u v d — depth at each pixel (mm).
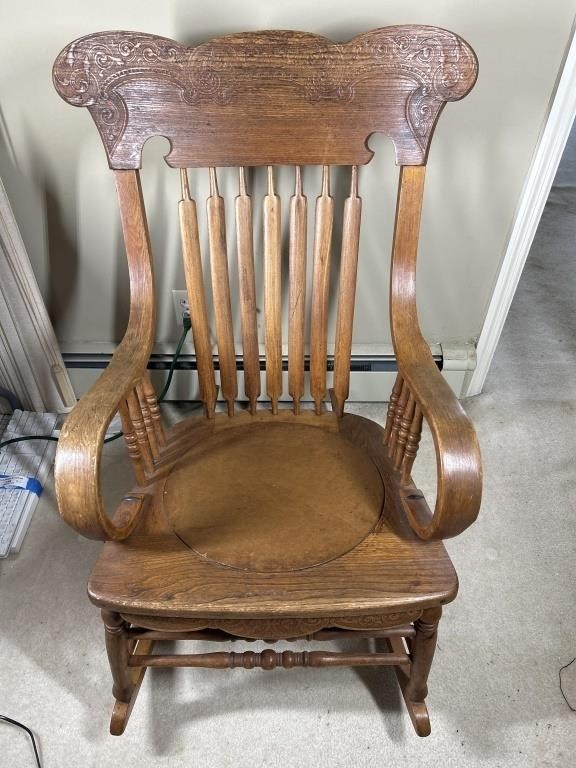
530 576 1199
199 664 861
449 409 723
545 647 1085
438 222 1258
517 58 1037
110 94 821
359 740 965
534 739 963
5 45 1009
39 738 966
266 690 1030
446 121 1112
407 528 817
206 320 980
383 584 738
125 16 992
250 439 988
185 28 1008
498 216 1247
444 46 809
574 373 1724
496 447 1481
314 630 765
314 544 792
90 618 1124
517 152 1153
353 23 1004
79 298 1372
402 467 884
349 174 1166
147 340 882
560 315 1967
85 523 700
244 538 803
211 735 972
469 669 1053
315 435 998
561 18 991
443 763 938
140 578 747
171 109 838
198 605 718
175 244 1267
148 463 914
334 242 1263
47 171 1164
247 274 957
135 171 869
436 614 777
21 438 1431
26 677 1041
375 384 1538
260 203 1206
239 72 821
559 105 1073
